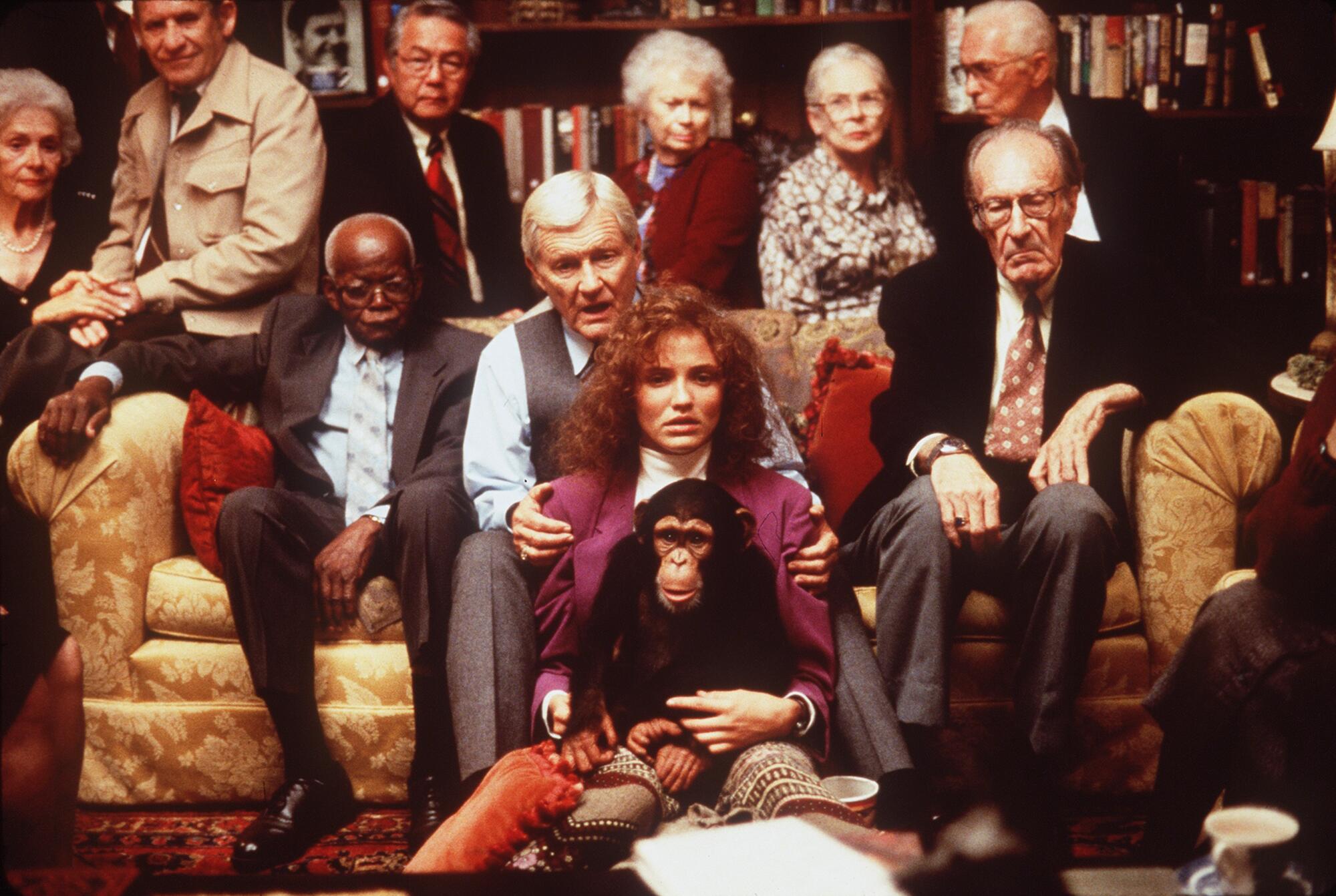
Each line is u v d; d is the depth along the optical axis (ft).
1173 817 6.18
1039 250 8.01
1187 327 8.30
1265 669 5.82
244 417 9.24
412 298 8.77
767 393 7.89
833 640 7.02
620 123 13.52
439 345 8.87
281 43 13.26
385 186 11.84
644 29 13.55
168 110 10.84
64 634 5.79
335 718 8.09
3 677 5.63
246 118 10.55
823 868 4.91
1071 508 7.25
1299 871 4.57
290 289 10.70
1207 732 6.01
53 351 9.49
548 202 7.63
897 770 6.75
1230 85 13.25
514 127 13.62
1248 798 5.82
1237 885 4.36
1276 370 13.43
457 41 11.75
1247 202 13.16
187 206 10.64
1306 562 5.84
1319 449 5.80
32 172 10.18
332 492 8.71
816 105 11.57
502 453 7.84
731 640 6.21
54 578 8.28
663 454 6.83
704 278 11.45
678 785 6.00
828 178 11.59
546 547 6.84
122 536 8.21
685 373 6.63
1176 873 4.63
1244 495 7.78
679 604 6.10
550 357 7.88
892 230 11.70
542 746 6.11
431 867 5.65
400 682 8.07
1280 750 5.77
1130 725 7.93
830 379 9.19
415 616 7.79
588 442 6.89
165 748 8.23
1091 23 13.16
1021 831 4.91
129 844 7.73
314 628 8.02
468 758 6.81
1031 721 7.30
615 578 6.23
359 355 8.89
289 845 7.49
